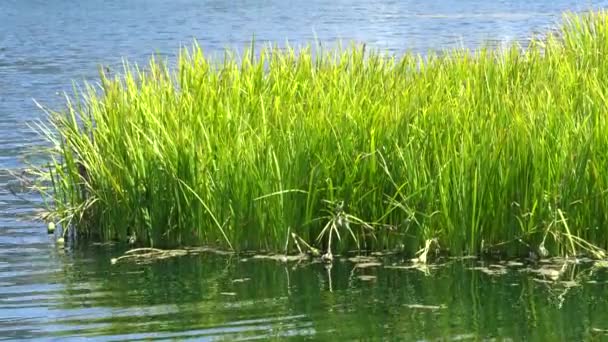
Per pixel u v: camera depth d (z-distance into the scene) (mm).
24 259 10922
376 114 11102
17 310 9273
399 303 9391
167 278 10234
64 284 10031
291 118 11250
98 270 10523
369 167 10898
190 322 8914
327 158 10938
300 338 8523
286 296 9625
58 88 23656
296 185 10883
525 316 9023
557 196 10547
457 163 10656
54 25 43688
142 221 11492
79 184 12102
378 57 13961
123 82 18375
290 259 10781
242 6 54031
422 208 10711
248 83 12375
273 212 10953
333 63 13391
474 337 8531
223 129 11383
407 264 10547
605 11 19109
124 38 36875
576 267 10328
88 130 12680
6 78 25688
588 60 14961
